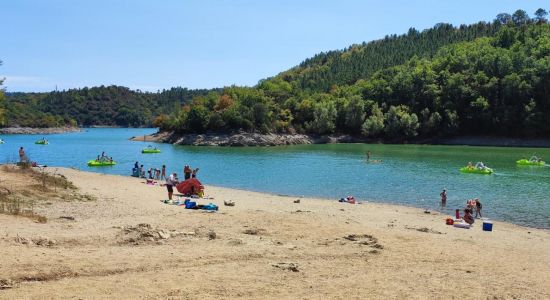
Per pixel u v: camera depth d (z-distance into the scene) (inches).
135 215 987.9
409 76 6663.4
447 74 6363.2
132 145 5167.3
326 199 1619.1
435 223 1154.7
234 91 6855.3
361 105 6092.5
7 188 1117.1
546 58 6018.7
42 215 905.5
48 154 3868.1
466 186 1964.8
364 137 5940.0
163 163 3053.6
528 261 737.0
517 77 5723.4
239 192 1706.4
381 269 617.0
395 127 5802.2
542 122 5433.1
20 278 464.4
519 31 7760.8
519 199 1641.2
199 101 6515.8
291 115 6210.6
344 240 798.5
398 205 1503.4
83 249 615.5
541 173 2464.3
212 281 507.8
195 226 869.8
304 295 481.1
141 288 466.6
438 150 4389.8
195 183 1472.7
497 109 5728.3
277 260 631.8
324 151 4222.4
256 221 954.1
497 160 3294.8
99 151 4220.0
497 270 653.9
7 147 4803.2
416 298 495.2
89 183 1631.4
